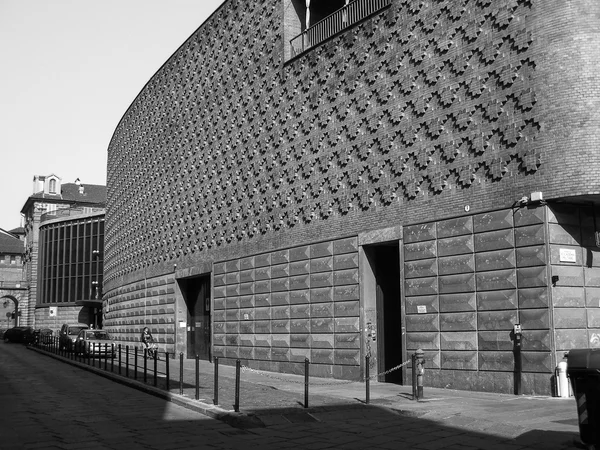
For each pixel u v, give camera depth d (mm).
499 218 16828
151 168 41594
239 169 29859
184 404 15383
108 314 53375
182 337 35438
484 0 17859
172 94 38750
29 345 53219
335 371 22141
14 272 111812
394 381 20641
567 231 16000
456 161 18234
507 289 16500
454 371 17688
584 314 15922
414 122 19781
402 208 19906
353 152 22219
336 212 22812
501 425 11891
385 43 21234
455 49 18625
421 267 18969
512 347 16250
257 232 27797
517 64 16734
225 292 30125
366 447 10688
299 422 13039
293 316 24641
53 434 11836
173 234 37000
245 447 10711
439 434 11609
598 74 15500
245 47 30266
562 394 15141
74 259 76312
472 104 17922
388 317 21141
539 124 16047
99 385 20656
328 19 24906
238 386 13766
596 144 15266
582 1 15789
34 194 100812
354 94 22406
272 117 27312
